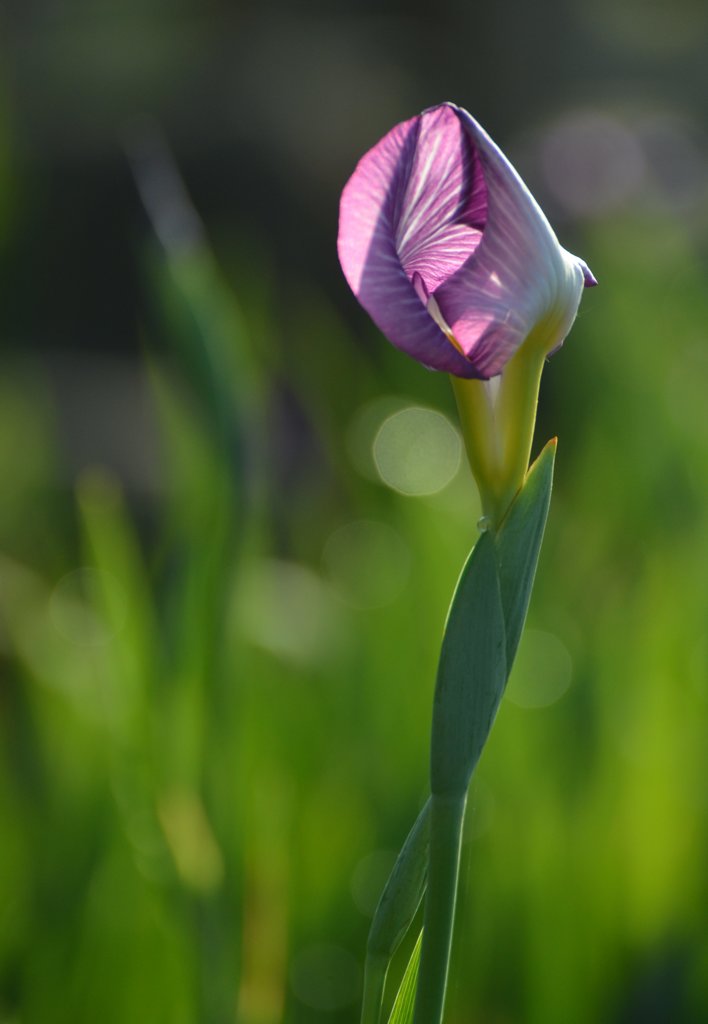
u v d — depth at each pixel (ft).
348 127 20.12
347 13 22.68
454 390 3.00
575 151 11.26
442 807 2.97
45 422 9.29
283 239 18.70
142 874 3.78
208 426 3.67
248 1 22.53
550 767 4.66
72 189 18.43
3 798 4.90
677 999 3.98
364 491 6.82
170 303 3.67
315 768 4.95
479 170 2.98
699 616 4.92
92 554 3.96
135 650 3.76
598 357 7.60
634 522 6.34
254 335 5.28
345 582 6.79
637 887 4.33
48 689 5.03
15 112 18.45
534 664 5.33
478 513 5.96
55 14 22.22
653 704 4.59
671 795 4.41
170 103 20.36
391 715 4.91
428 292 3.01
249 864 3.84
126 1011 3.86
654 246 9.36
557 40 21.44
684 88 20.80
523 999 4.05
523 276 2.96
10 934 4.27
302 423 9.17
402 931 3.01
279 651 5.32
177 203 3.72
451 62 21.67
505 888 4.30
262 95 20.61
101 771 4.25
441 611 4.97
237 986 3.66
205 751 3.68
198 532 3.69
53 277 17.66
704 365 7.23
